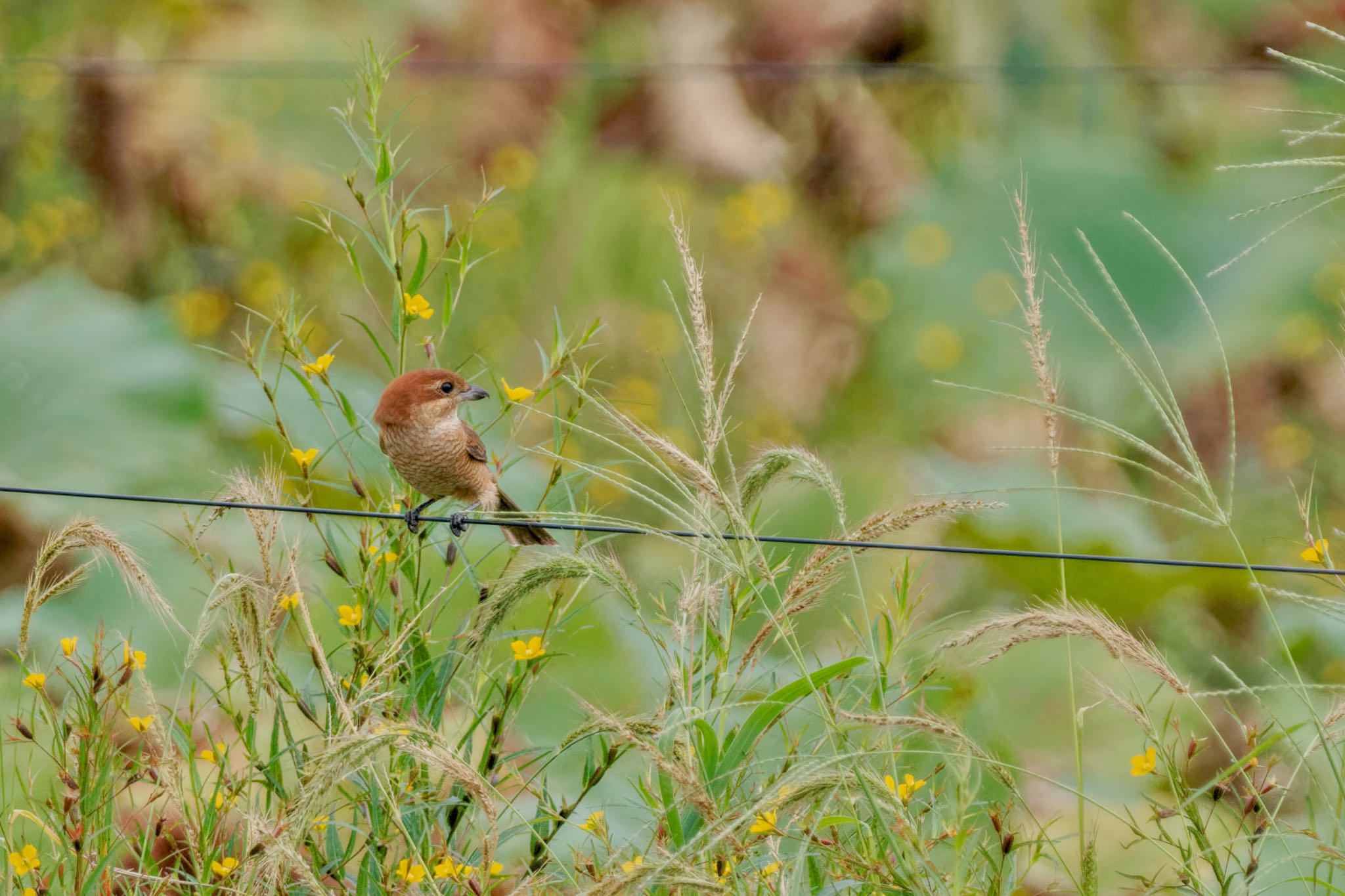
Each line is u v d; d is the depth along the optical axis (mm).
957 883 5453
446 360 14484
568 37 17266
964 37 17297
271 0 16453
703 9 17375
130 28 15648
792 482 7062
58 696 9055
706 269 15586
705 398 6336
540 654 6363
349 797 6461
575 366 7289
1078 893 6910
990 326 15469
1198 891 5617
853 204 17078
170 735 5938
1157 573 11812
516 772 6430
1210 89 17141
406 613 6730
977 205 15984
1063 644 10750
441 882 5980
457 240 7250
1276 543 13422
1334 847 5605
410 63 16109
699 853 5020
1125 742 10180
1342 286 15117
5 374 12492
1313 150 16500
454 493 7922
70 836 5910
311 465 6945
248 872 5500
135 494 11984
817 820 5645
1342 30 17391
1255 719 10578
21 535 11945
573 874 6219
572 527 6078
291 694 6387
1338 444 14648
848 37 17344
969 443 15008
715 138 16812
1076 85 17234
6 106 15086
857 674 6910
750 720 5605
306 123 15938
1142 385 5996
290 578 6305
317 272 15062
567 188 15906
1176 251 15664
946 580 11977
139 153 15023
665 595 9055
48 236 14633
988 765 6102
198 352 13141
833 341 15547
